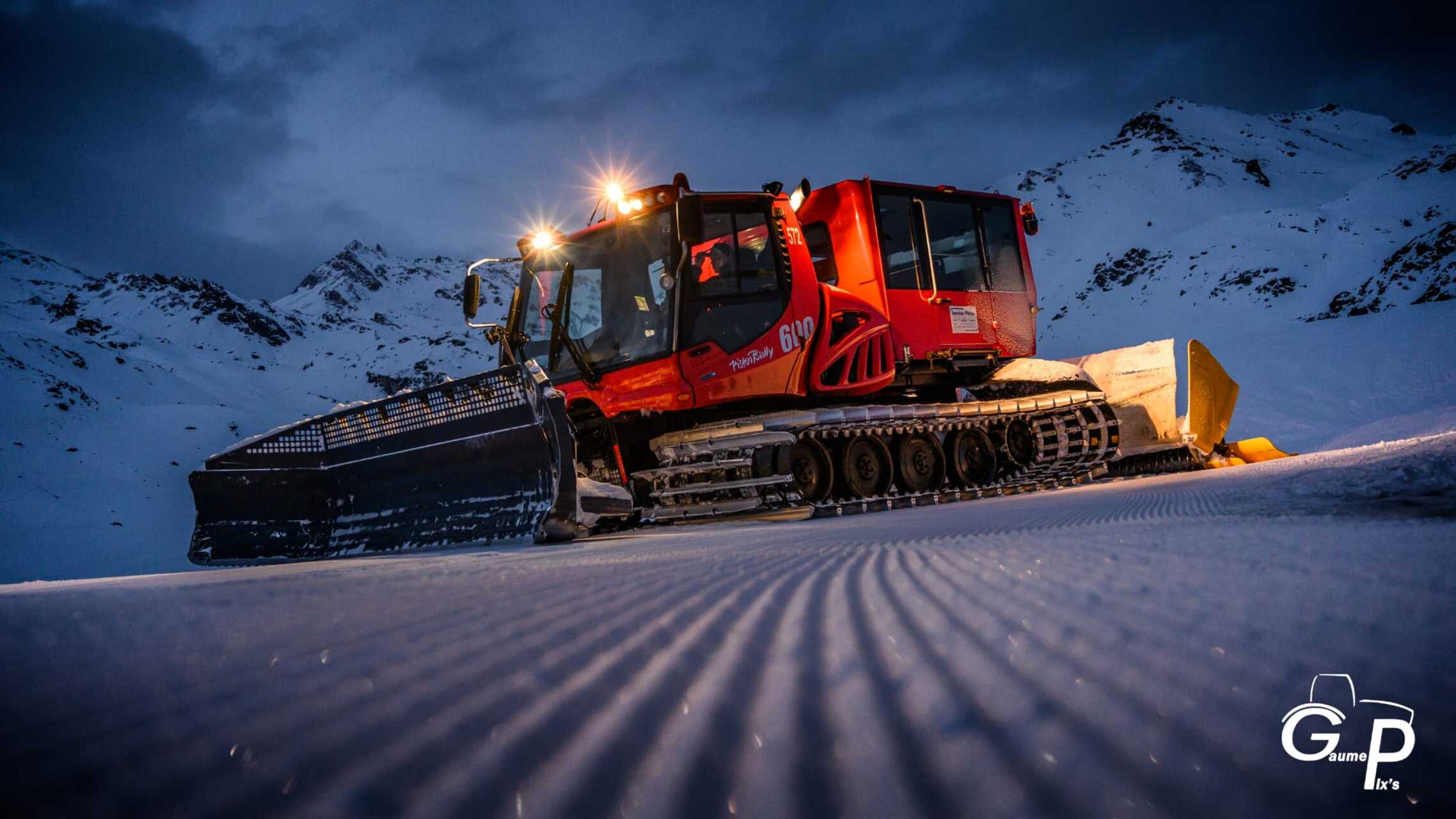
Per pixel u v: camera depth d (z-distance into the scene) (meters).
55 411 97.19
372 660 0.93
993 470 11.14
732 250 8.98
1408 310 58.06
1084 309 185.12
